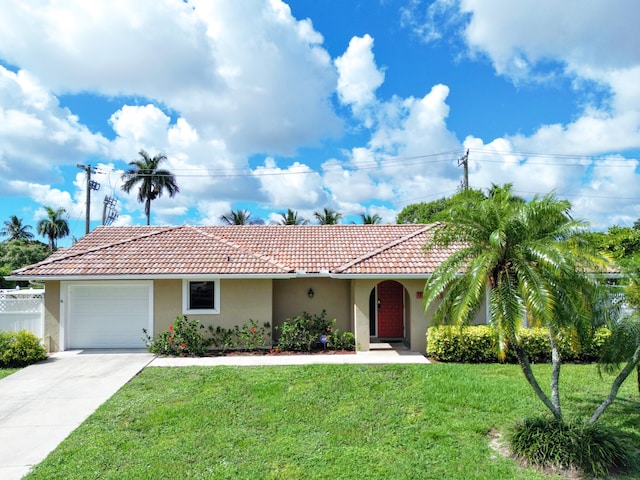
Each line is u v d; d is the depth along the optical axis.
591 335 8.07
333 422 9.27
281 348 16.38
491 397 10.60
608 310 8.34
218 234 21.11
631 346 8.08
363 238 20.48
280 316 18.02
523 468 7.37
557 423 7.87
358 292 16.44
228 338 16.34
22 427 9.18
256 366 13.78
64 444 8.34
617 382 7.91
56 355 15.77
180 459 7.70
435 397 10.62
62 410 10.14
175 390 11.47
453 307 8.34
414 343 16.28
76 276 15.78
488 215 8.16
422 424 9.15
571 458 7.25
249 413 9.81
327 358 15.05
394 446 8.18
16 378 12.73
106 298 16.91
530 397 10.64
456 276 8.43
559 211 7.73
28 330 16.50
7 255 55.03
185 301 16.80
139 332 16.91
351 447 8.13
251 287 16.94
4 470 7.37
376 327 19.27
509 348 13.74
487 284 8.20
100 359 15.05
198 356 15.60
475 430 8.84
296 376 12.52
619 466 7.32
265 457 7.75
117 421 9.45
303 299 18.09
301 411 9.88
